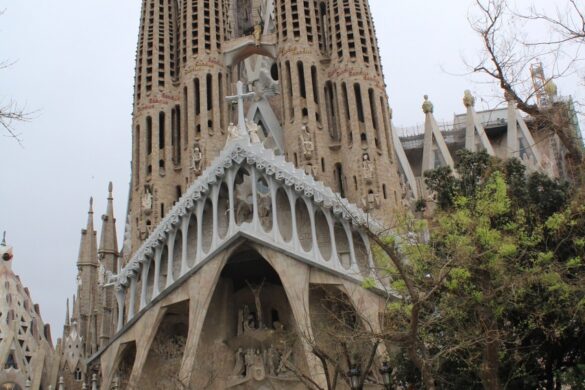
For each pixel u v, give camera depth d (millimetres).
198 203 46375
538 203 31359
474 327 24641
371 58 55500
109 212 69312
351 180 51281
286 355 40688
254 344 46469
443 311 25344
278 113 61031
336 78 55250
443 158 71750
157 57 58500
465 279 24203
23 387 61156
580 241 26156
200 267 44812
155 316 45656
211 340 46969
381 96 54688
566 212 27156
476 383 28250
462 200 26297
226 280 49219
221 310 48281
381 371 24844
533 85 21828
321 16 59406
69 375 64375
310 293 44906
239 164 45469
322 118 54188
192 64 57312
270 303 49094
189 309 44906
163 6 61125
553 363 30609
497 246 24672
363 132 52656
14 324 64188
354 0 57531
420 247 25688
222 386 45375
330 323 43688
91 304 70625
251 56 62844
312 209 45094
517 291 25406
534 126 23219
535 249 28156
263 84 61719
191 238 47906
